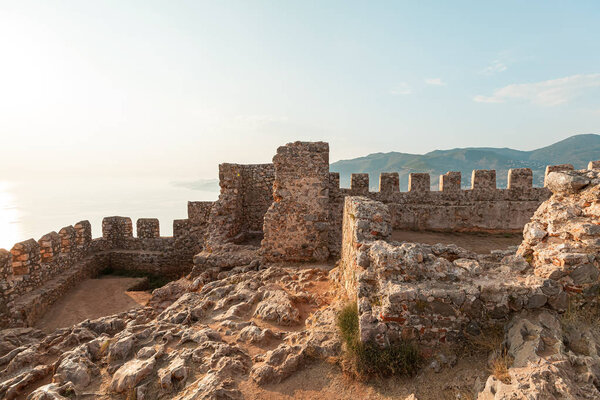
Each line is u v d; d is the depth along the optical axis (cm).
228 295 973
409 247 601
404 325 530
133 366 588
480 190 1944
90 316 1397
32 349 759
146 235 2241
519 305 525
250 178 1975
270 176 1969
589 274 538
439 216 1958
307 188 1380
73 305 1508
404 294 527
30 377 608
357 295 604
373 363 517
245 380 552
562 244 583
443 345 523
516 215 1917
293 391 521
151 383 554
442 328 525
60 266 1708
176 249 2161
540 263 605
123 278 1972
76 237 1927
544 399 361
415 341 530
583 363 425
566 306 522
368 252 634
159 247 2211
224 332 732
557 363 415
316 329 656
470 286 544
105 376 592
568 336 481
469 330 521
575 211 611
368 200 890
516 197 1917
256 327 716
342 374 540
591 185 607
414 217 1973
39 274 1502
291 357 575
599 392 381
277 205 1387
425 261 602
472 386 456
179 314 834
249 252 1488
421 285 552
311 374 553
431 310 526
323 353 586
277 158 1383
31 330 1149
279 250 1387
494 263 670
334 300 853
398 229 1988
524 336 480
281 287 1028
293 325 762
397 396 474
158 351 629
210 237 1627
